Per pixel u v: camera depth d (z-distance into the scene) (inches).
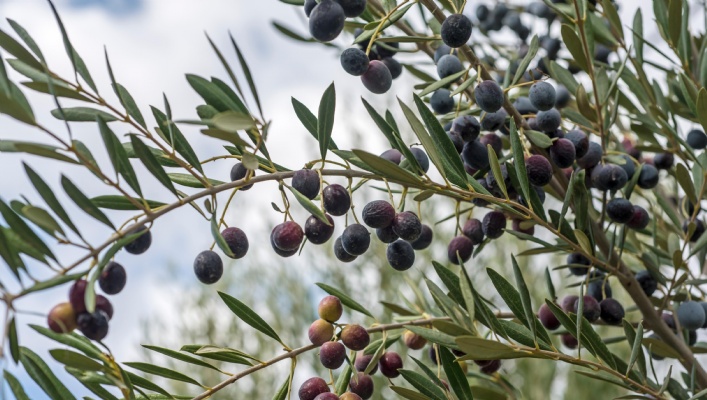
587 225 31.0
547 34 39.8
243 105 25.7
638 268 38.1
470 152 30.0
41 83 25.0
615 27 35.9
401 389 28.5
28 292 23.2
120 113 25.8
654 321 32.5
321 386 28.8
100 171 24.3
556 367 83.7
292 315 97.0
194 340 99.0
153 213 25.0
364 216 27.5
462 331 26.1
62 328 23.8
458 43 28.8
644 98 35.9
